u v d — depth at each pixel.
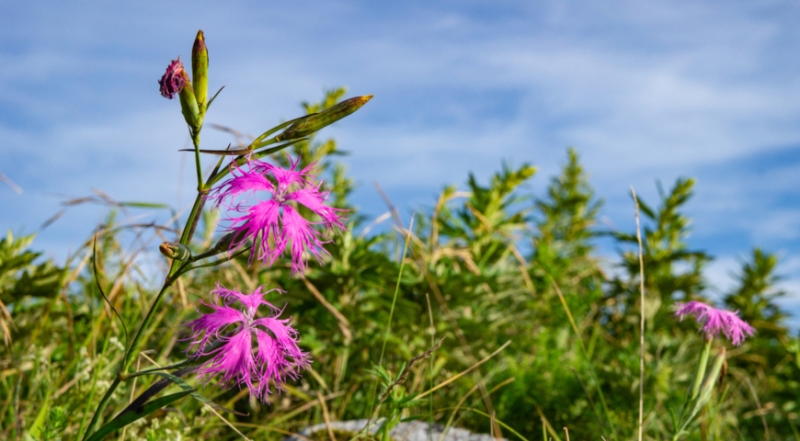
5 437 2.16
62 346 2.98
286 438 2.61
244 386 2.97
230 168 1.28
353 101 1.29
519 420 3.23
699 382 1.87
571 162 6.78
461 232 4.32
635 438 3.03
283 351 1.37
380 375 1.85
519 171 4.32
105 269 3.33
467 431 2.76
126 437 2.29
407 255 3.80
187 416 2.69
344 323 3.14
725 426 3.84
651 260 5.23
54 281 2.93
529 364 3.72
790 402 4.27
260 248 1.22
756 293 6.08
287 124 1.29
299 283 3.24
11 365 2.62
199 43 1.22
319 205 1.34
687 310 1.93
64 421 2.01
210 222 3.67
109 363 2.62
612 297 5.44
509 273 4.06
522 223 4.54
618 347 4.57
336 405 3.21
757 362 5.18
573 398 3.34
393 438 2.54
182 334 2.62
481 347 3.47
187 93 1.21
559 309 4.41
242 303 1.35
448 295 3.47
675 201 5.33
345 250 3.32
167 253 1.19
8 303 2.93
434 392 3.47
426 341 3.45
